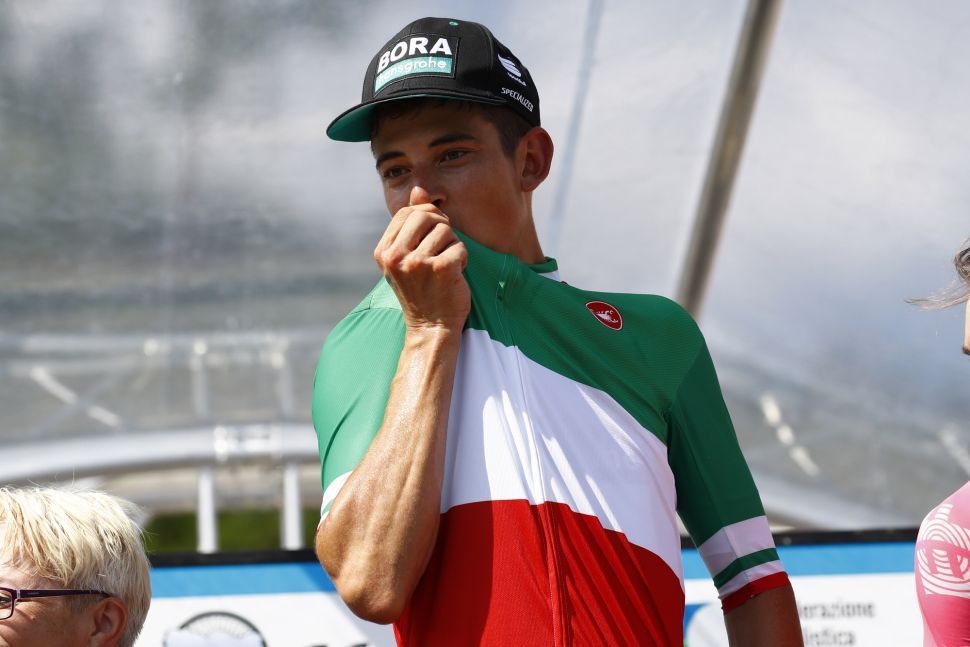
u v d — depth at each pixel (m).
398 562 4.77
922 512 16.38
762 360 16.73
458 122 6.00
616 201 15.09
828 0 12.37
